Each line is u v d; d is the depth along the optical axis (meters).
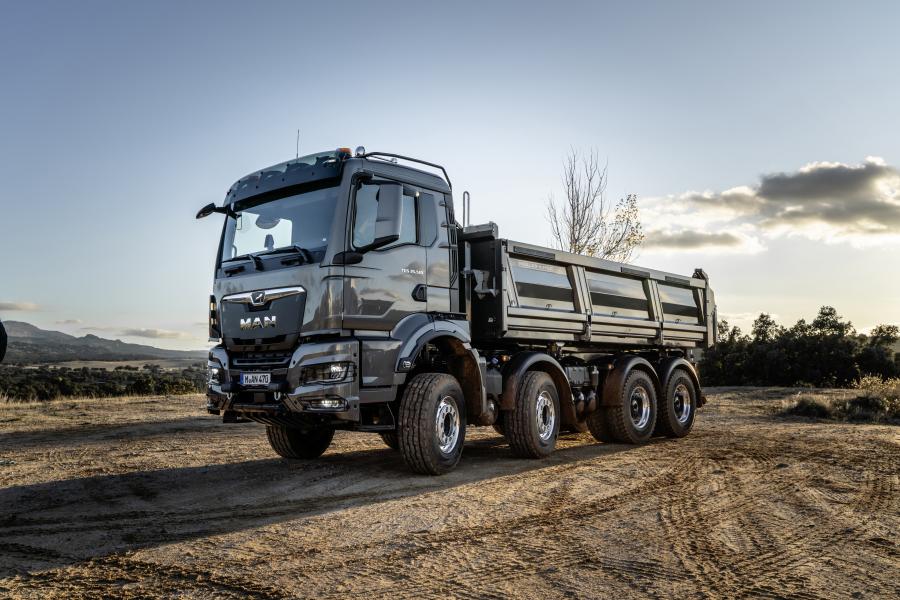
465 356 7.99
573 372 9.82
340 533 5.11
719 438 11.12
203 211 7.92
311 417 6.79
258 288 7.17
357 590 3.86
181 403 18.23
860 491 6.64
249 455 9.28
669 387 11.21
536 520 5.46
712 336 13.30
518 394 8.56
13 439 11.05
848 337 37.34
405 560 4.42
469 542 4.83
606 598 3.73
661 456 8.96
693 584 3.96
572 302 9.70
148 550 4.70
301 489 6.87
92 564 4.39
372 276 7.06
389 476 7.48
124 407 17.00
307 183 7.24
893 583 4.00
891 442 10.25
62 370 40.34
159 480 7.42
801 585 3.96
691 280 12.63
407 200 7.61
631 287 11.05
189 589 3.89
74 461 8.75
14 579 4.11
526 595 3.78
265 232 7.48
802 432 11.80
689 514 5.68
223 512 5.89
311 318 6.71
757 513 5.73
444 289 7.93
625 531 5.13
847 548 4.73
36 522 5.56
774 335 40.59
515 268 8.62
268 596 3.77
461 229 8.59
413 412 7.27
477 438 11.31
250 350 7.19
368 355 6.84
